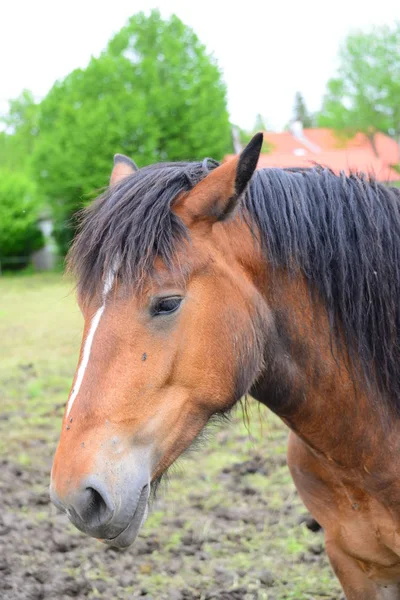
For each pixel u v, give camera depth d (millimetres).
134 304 1822
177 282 1847
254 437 5602
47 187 21031
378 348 2188
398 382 2217
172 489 4621
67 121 20500
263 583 3531
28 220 23922
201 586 3514
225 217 1939
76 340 10195
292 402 2166
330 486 2338
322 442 2221
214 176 1929
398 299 2195
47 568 3623
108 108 20016
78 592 3439
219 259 1938
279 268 2076
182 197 1967
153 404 1840
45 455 5352
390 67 27688
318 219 2139
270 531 4062
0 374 8125
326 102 29031
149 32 22062
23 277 22812
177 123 20266
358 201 2193
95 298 1865
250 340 1960
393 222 2217
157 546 3906
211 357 1901
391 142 32469
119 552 3834
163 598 3387
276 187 2133
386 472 2227
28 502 4457
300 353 2133
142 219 1866
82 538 3973
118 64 20953
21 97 41781
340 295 2131
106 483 1749
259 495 4531
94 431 1790
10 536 3961
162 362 1843
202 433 2059
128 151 19922
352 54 27828
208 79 20688
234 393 1958
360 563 2400
